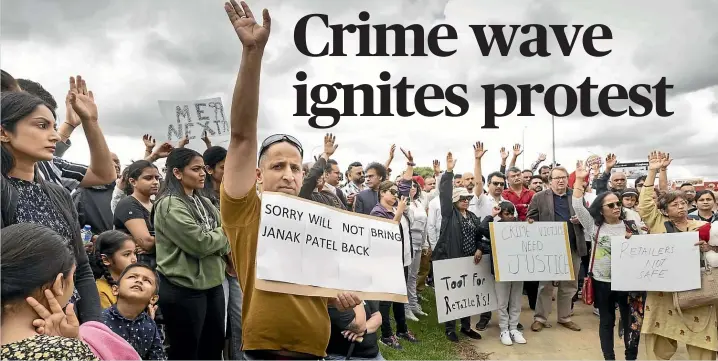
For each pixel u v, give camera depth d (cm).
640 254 394
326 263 185
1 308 133
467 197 545
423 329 563
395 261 202
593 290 441
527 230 521
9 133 189
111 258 287
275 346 173
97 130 252
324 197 261
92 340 170
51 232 146
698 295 361
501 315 530
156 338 262
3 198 182
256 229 175
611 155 578
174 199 292
